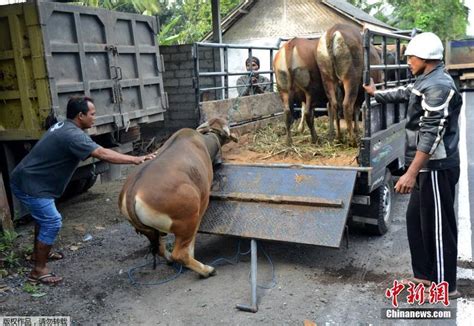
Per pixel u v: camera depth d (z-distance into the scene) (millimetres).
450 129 3695
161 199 3885
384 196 5289
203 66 11391
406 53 3703
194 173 4191
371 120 4594
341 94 5305
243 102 6328
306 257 4918
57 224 4555
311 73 5383
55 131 4422
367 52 4344
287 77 5422
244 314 3861
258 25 19141
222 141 5125
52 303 4207
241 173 4906
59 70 5445
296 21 18766
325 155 5129
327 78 5195
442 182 3719
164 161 4129
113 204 7191
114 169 7371
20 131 5621
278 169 4816
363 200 4762
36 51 5254
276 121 7121
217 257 5023
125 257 5191
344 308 3896
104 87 6062
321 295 4125
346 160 4891
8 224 5641
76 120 4512
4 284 4605
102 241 5691
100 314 3998
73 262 5105
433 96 3494
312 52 5309
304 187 4551
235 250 5199
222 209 4684
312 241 4203
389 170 5457
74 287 4512
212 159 4945
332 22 18312
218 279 4504
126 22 6562
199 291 4293
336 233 4172
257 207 4582
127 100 6535
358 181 4652
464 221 5688
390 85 5566
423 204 3803
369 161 4523
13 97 5582
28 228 6250
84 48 5738
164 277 4641
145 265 4945
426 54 3553
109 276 4727
